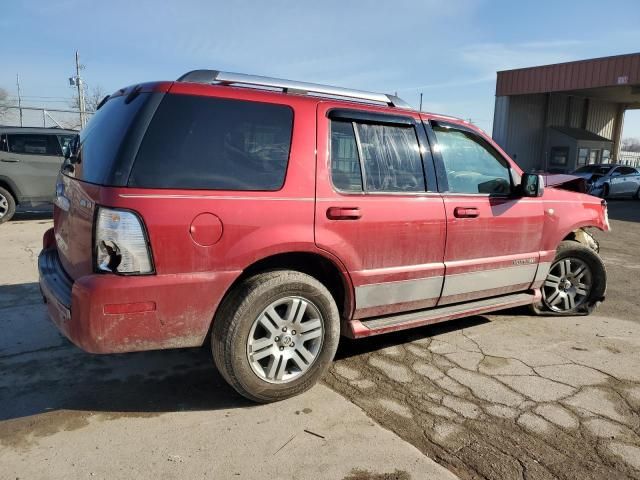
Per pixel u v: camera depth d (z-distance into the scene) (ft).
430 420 10.03
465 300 13.62
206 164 9.39
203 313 9.43
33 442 8.89
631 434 9.77
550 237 15.12
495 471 8.52
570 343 14.35
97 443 8.92
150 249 8.82
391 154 11.84
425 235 12.11
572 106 93.04
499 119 85.56
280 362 10.28
